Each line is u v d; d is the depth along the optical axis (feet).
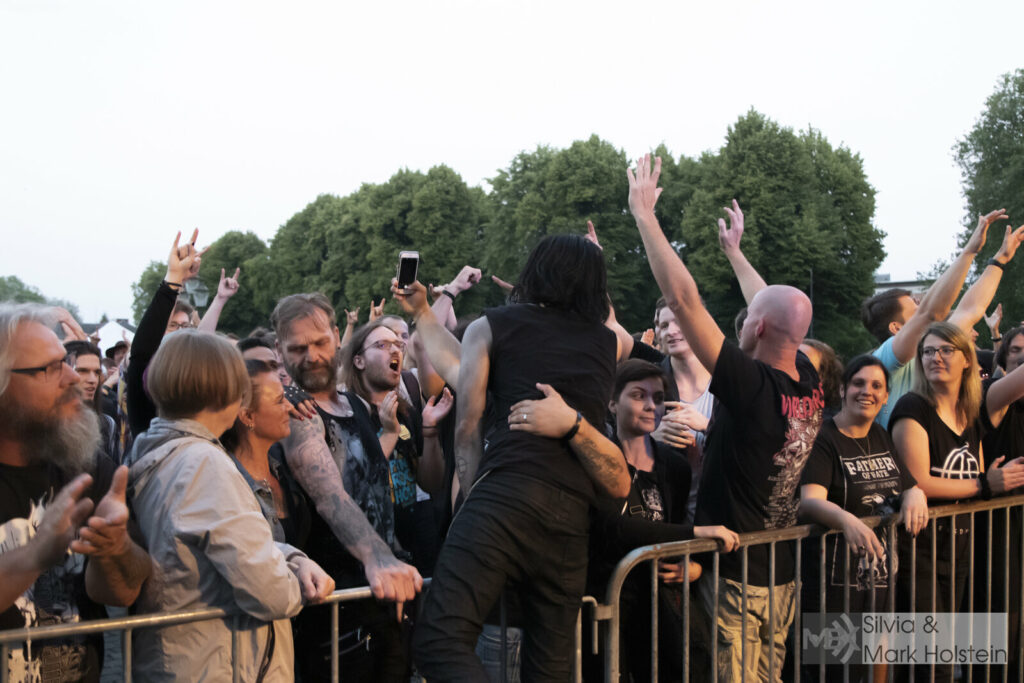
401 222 167.94
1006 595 12.80
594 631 8.94
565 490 7.66
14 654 6.32
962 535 12.86
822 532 10.79
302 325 9.79
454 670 7.12
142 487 7.11
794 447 9.81
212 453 7.04
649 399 10.64
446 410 12.02
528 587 7.82
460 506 8.23
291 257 204.74
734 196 128.26
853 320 130.62
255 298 216.13
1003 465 14.07
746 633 10.25
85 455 7.02
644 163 10.11
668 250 9.50
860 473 11.76
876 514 11.69
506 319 8.10
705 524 10.25
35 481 6.78
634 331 140.05
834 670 11.62
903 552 12.27
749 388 9.50
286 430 8.37
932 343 12.80
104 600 6.73
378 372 11.53
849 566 11.15
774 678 10.55
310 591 7.20
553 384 7.80
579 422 7.57
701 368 14.24
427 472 12.10
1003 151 122.11
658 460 11.17
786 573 10.78
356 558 8.14
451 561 7.50
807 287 128.36
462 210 167.02
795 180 129.70
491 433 7.97
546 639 7.82
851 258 132.36
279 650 7.30
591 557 9.61
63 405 6.86
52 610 6.86
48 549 5.90
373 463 9.80
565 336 8.04
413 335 14.23
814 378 10.37
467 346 8.15
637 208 9.79
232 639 7.00
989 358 19.75
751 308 10.25
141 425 10.00
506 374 7.93
